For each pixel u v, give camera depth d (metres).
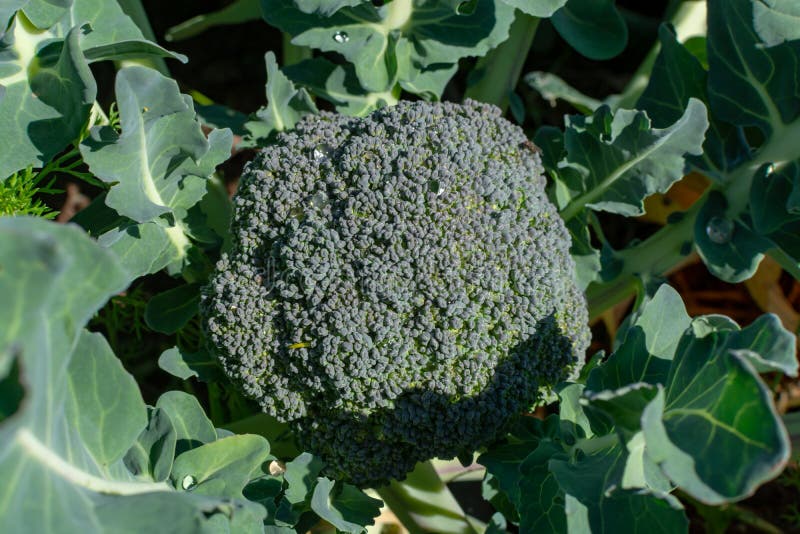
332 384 0.66
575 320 0.69
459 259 0.66
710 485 0.57
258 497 0.64
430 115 0.68
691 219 0.74
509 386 0.67
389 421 0.66
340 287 0.65
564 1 0.70
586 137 0.71
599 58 0.77
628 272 0.76
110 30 0.68
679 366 0.62
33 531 0.54
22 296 0.52
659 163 0.69
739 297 0.86
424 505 0.72
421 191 0.66
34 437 0.54
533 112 0.90
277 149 0.68
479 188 0.66
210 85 0.92
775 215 0.72
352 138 0.68
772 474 0.56
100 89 0.88
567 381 0.67
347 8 0.71
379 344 0.65
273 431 0.72
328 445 0.68
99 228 0.68
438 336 0.65
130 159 0.64
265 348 0.67
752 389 0.57
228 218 0.78
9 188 0.68
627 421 0.60
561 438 0.65
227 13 0.84
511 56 0.78
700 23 0.80
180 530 0.57
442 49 0.73
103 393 0.59
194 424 0.65
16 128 0.65
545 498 0.64
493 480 0.69
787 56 0.69
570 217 0.73
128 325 0.83
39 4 0.65
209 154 0.67
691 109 0.68
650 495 0.60
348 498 0.67
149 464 0.62
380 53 0.72
